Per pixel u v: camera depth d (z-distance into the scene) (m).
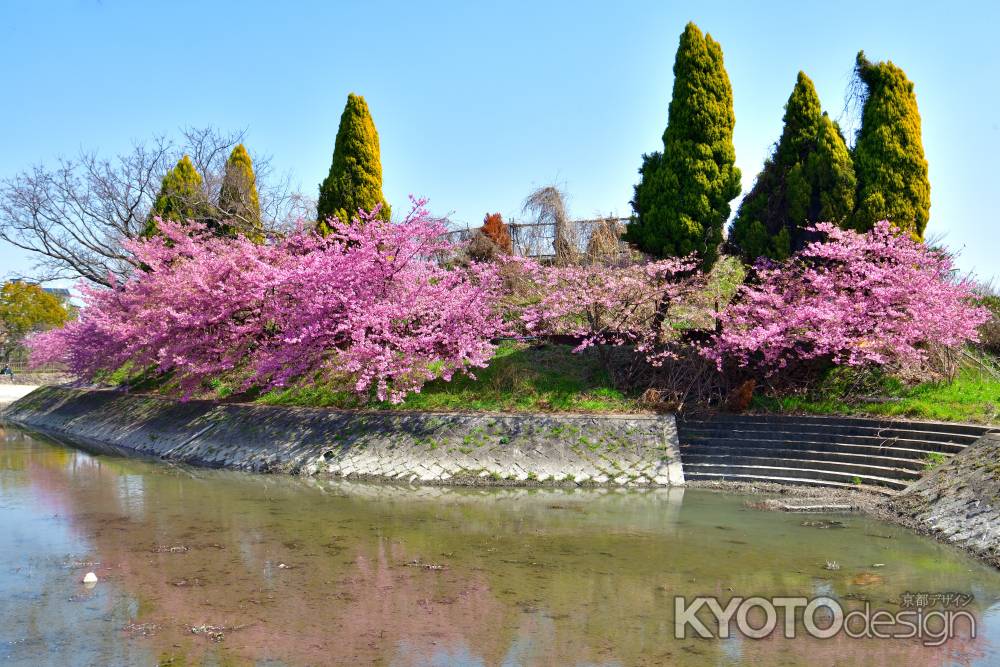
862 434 16.42
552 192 25.97
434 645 7.78
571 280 21.28
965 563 10.62
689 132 20.56
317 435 20.08
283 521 13.62
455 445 18.25
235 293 22.00
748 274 21.44
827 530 12.55
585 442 17.83
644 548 11.52
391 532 12.73
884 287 18.28
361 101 26.03
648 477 16.88
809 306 18.28
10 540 12.26
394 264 20.64
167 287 23.61
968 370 19.33
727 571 10.30
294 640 7.92
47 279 34.59
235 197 33.19
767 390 19.62
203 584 9.85
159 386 30.77
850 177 19.81
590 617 8.59
